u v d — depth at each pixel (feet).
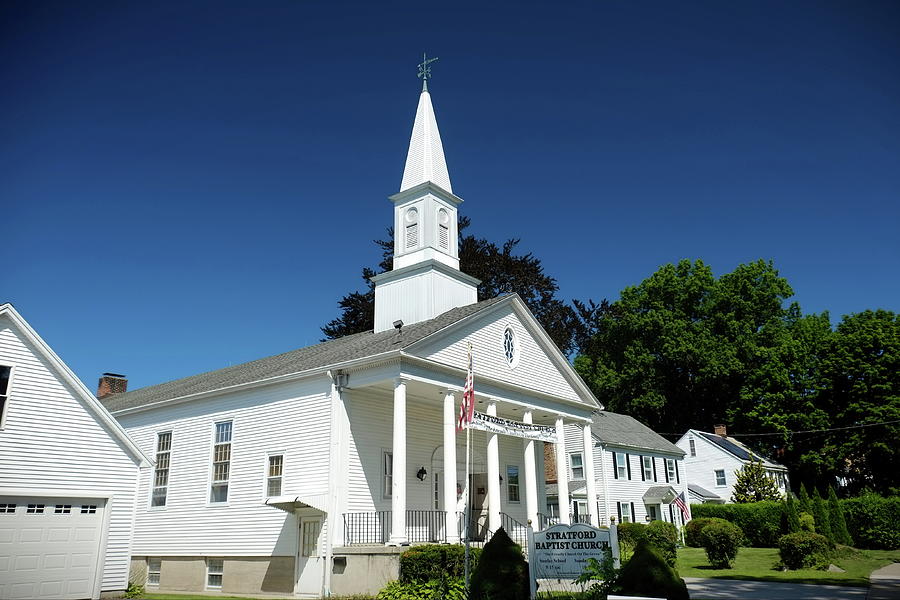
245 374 94.32
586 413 97.86
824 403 177.78
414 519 77.87
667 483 154.81
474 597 47.21
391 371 68.64
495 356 83.41
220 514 79.15
